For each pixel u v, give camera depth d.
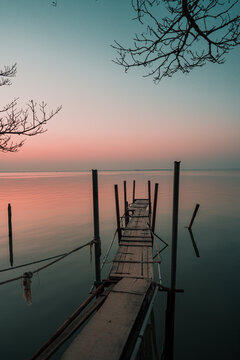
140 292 5.76
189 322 7.38
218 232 18.00
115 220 22.28
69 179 110.00
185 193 43.28
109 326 4.52
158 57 3.03
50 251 13.87
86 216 23.88
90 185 69.69
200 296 8.92
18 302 8.51
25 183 81.62
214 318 7.57
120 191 48.25
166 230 18.83
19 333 6.82
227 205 29.75
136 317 4.79
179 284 9.91
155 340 6.61
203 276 10.64
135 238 10.97
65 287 9.56
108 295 5.70
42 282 10.04
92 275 10.70
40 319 7.46
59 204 31.31
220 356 5.98
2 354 5.99
